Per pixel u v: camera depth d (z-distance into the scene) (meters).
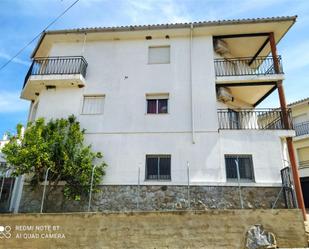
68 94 14.09
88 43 15.38
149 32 14.73
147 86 14.01
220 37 14.95
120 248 8.80
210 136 12.78
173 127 13.11
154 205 11.80
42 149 10.99
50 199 12.12
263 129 12.72
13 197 12.84
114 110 13.66
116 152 12.88
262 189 11.79
